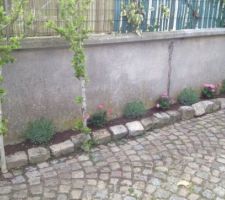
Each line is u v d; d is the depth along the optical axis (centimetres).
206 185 354
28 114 416
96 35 440
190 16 542
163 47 510
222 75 629
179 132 471
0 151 363
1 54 337
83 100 405
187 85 572
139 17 467
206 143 442
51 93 424
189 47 548
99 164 390
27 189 344
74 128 448
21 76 395
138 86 504
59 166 386
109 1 443
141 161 396
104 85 466
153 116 494
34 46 385
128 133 454
